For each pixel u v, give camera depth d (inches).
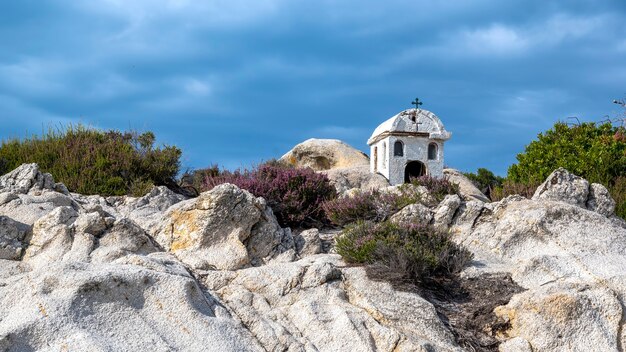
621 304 369.1
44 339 283.7
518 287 401.7
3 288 317.7
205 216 436.1
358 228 451.8
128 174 650.8
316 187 585.6
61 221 414.9
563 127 793.6
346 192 608.1
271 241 444.8
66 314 294.2
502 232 470.3
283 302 365.4
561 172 553.0
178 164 711.7
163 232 445.1
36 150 674.2
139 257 353.1
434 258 414.0
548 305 360.2
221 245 431.5
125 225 416.2
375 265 398.3
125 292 317.4
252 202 443.5
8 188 502.0
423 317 358.3
